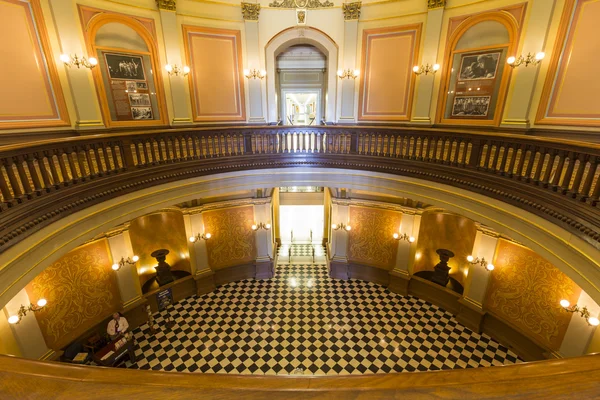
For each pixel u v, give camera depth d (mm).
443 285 8680
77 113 6680
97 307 7254
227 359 7125
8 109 5766
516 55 6586
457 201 5426
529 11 6258
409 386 585
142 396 583
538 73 6320
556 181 3844
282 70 11203
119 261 7488
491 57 6969
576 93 5848
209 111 8711
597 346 5566
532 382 568
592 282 3348
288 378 619
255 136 6801
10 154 3396
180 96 8188
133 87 7543
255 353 7289
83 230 4461
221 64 8539
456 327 8039
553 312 6316
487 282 7469
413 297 9281
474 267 7672
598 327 5531
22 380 623
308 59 11031
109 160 5434
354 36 8383
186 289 9242
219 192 6672
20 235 3398
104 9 6793
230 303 9023
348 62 8594
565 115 6051
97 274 7207
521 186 4293
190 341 7629
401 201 8891
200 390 593
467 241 8406
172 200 6023
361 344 7531
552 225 3863
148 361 7035
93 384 612
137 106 7680
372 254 9766
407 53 8062
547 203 3920
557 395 533
